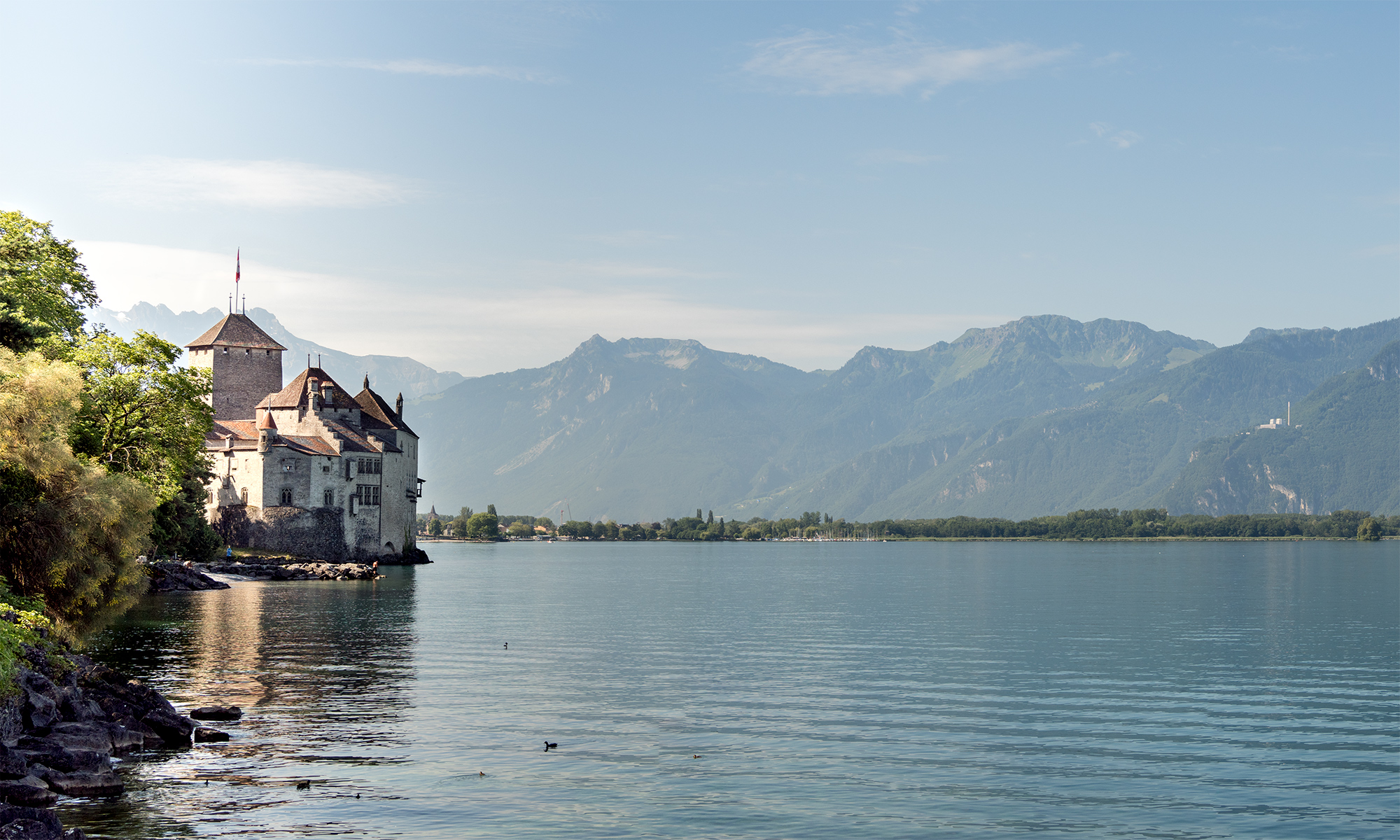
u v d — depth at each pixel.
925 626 104.06
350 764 43.41
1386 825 38.62
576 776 42.56
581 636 91.69
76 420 66.88
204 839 34.09
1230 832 37.66
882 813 38.81
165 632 82.31
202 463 148.12
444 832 35.47
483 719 52.69
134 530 55.72
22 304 70.88
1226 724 54.66
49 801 36.22
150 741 45.78
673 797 40.03
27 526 51.56
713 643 87.81
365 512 188.88
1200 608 129.62
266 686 60.06
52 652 46.97
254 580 146.00
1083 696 62.38
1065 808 39.84
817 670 71.75
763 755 46.75
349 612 103.25
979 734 51.62
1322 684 67.88
